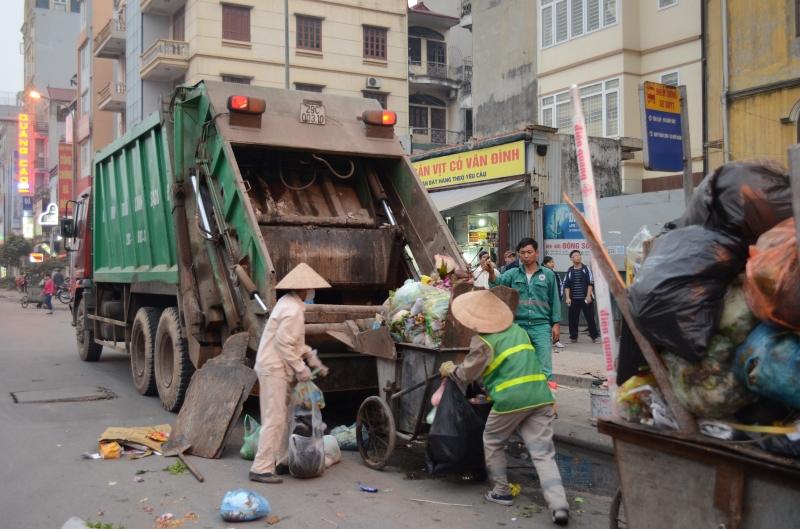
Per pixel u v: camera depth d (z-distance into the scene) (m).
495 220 16.78
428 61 38.12
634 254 3.84
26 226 63.53
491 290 5.45
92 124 41.75
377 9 32.19
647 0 19.98
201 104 7.65
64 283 32.50
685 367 3.04
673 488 3.13
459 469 5.23
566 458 6.29
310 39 30.88
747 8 16.53
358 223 7.93
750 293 2.76
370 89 32.09
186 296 7.49
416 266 7.72
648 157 8.34
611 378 3.55
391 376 5.73
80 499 5.00
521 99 23.80
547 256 13.98
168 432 6.67
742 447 2.84
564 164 16.09
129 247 9.65
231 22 29.28
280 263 7.28
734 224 2.99
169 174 7.87
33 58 71.12
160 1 29.80
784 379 2.66
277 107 7.67
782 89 15.92
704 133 18.02
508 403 4.71
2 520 4.62
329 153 7.75
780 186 2.95
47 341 15.21
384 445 5.81
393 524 4.55
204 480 5.41
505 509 4.86
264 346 5.47
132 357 9.16
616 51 20.12
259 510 4.59
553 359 10.80
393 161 8.20
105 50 36.50
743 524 2.85
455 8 39.81
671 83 19.30
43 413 7.78
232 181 6.92
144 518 4.64
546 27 22.53
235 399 6.12
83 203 12.43
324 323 6.52
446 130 36.31
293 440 5.46
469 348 5.36
